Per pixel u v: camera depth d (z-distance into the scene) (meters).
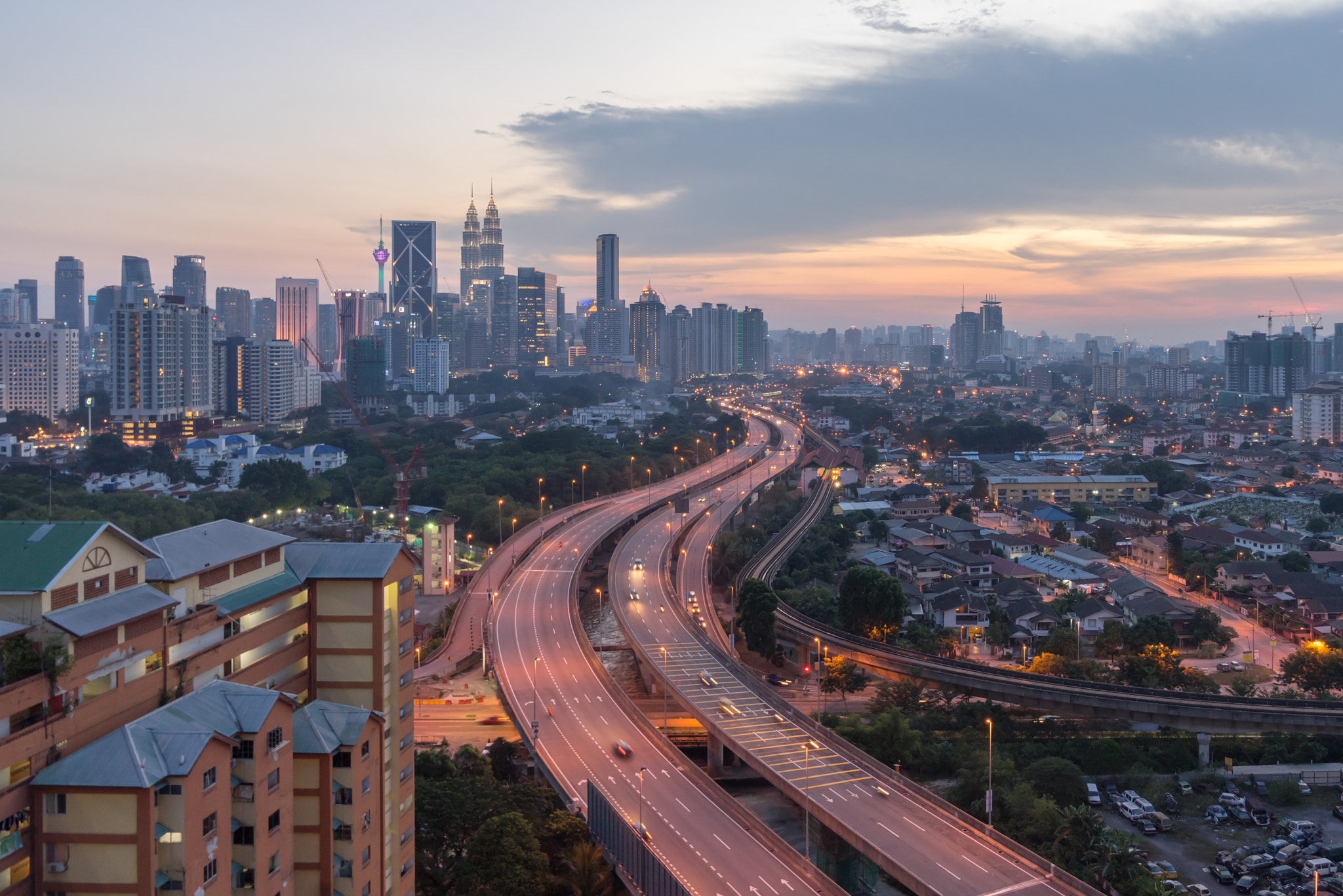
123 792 77.50
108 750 80.25
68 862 78.56
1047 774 159.75
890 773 144.50
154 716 85.56
